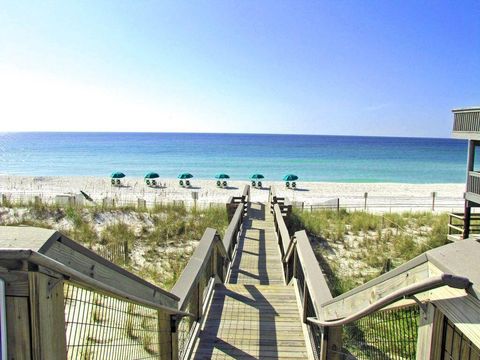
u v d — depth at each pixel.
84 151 76.06
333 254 11.14
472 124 10.16
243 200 14.51
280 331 4.50
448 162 60.59
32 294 1.21
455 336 1.56
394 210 20.08
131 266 9.20
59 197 16.47
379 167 52.75
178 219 14.02
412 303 1.93
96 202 17.59
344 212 16.77
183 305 3.25
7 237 1.32
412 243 11.75
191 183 32.38
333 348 3.19
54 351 1.34
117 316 3.14
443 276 1.34
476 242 1.67
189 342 4.03
